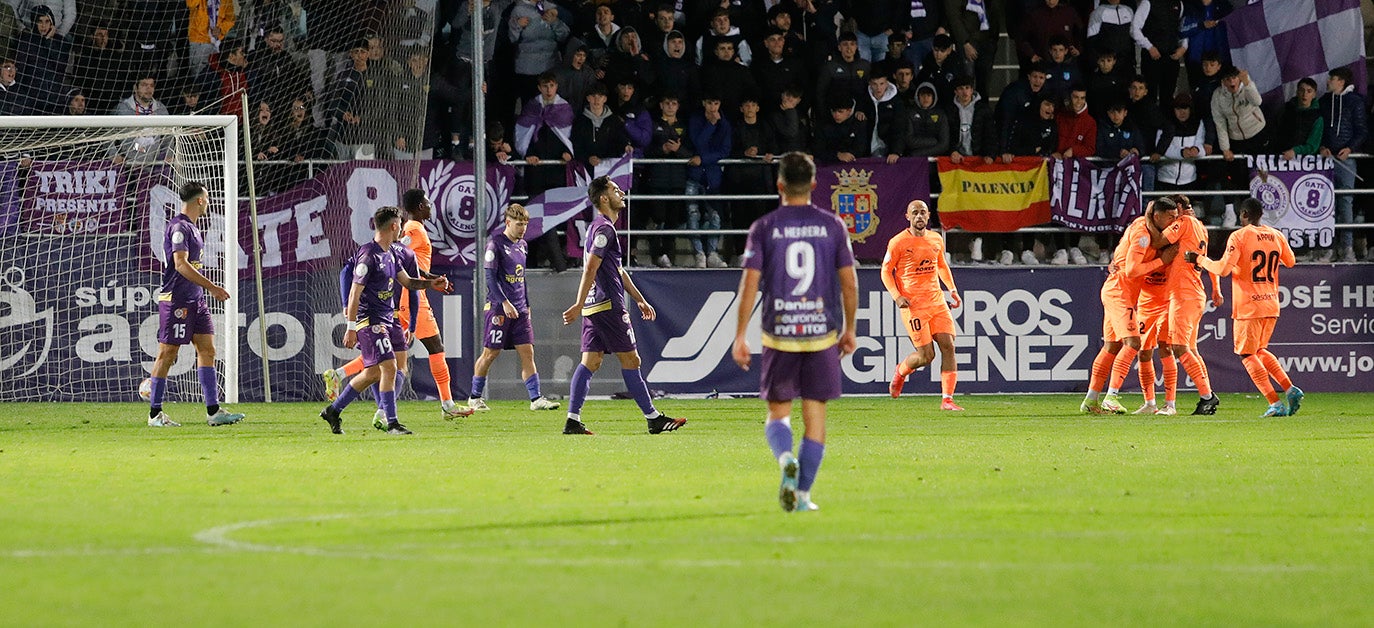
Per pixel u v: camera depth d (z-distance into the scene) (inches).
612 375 2714.1
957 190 2736.2
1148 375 2223.2
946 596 732.7
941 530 946.7
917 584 763.4
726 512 1027.9
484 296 2596.0
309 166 2669.8
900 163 2721.5
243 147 2684.5
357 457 1472.7
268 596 725.9
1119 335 2171.5
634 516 1005.8
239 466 1376.7
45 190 2539.4
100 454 1518.2
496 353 2263.8
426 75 2630.4
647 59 2800.2
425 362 2689.5
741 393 2728.8
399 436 1781.5
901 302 2311.8
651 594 733.3
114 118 2252.7
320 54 2733.8
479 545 882.8
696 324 2721.5
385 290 1808.6
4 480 1254.9
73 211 2549.2
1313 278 2780.5
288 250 2608.3
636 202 2780.5
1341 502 1103.6
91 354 2564.0
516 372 2694.4
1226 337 2795.3
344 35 2733.8
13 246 2534.5
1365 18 3063.5
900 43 2785.4
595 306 1786.4
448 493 1143.6
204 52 2770.7
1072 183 2751.0
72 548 873.5
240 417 2014.0
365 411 2342.5
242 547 876.0
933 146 2758.4
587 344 1798.7
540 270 2696.9
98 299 2561.5
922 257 2319.1
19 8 2662.4
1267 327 2135.8
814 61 2807.6
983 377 2763.3
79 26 2746.1
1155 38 2878.9
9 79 2645.2
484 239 2591.0
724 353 2723.9
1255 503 1094.4
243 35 2780.5
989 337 2763.3
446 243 2647.6
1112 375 2220.7
